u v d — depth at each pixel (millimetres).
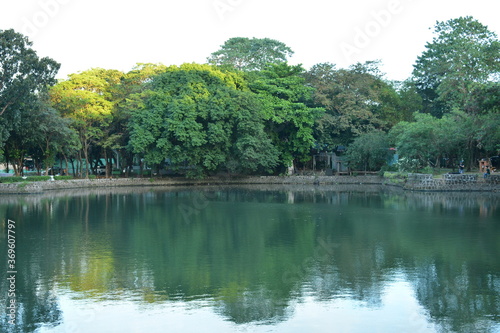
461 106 65188
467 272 25906
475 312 20750
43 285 24031
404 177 69250
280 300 22203
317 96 79625
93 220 41469
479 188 61562
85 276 25422
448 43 85125
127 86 76938
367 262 27938
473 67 67938
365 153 76438
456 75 65000
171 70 76500
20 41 52625
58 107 68562
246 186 75000
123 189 69375
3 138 54812
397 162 79125
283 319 20250
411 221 40438
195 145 69000
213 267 27062
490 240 32906
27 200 55188
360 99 80375
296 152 81562
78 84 71188
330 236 34719
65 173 78562
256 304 21750
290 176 79875
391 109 82812
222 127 71062
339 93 81125
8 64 51781
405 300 22078
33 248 31234
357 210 47094
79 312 20891
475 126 58125
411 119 84500
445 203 51438
